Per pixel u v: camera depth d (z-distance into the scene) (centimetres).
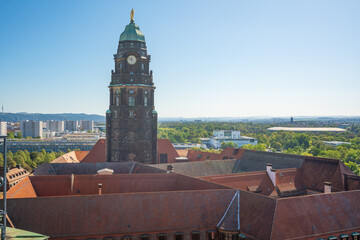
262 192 7681
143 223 5016
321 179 7969
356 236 5156
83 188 6644
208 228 5206
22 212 4766
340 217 5181
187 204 5328
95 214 4938
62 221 4794
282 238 4569
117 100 9762
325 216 5081
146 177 6875
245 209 5247
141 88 9712
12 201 4825
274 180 7956
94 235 4784
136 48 9700
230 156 10881
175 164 9012
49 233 4669
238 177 7725
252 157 10025
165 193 5353
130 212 5066
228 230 5044
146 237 4991
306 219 4900
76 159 12269
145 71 9938
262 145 19938
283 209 4834
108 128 9831
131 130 9694
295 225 4769
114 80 9794
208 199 5450
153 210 5162
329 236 4931
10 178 11225
